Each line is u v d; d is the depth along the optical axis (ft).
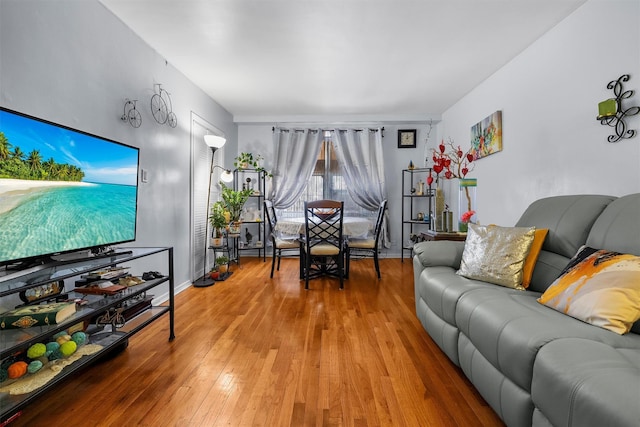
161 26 8.58
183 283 11.65
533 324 4.12
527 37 9.19
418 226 18.11
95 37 7.36
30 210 4.83
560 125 8.37
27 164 4.75
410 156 18.04
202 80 12.36
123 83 8.36
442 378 5.73
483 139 12.28
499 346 4.27
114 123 8.00
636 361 3.26
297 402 5.02
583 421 2.84
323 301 10.18
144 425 4.50
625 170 6.55
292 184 17.84
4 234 4.45
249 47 9.78
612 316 3.99
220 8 7.82
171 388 5.38
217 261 13.25
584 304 4.30
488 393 4.64
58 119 6.34
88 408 4.86
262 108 16.10
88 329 5.97
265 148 18.10
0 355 3.80
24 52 5.64
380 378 5.72
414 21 8.42
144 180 9.24
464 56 10.39
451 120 15.89
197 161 12.94
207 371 5.94
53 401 5.02
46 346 5.00
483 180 12.50
